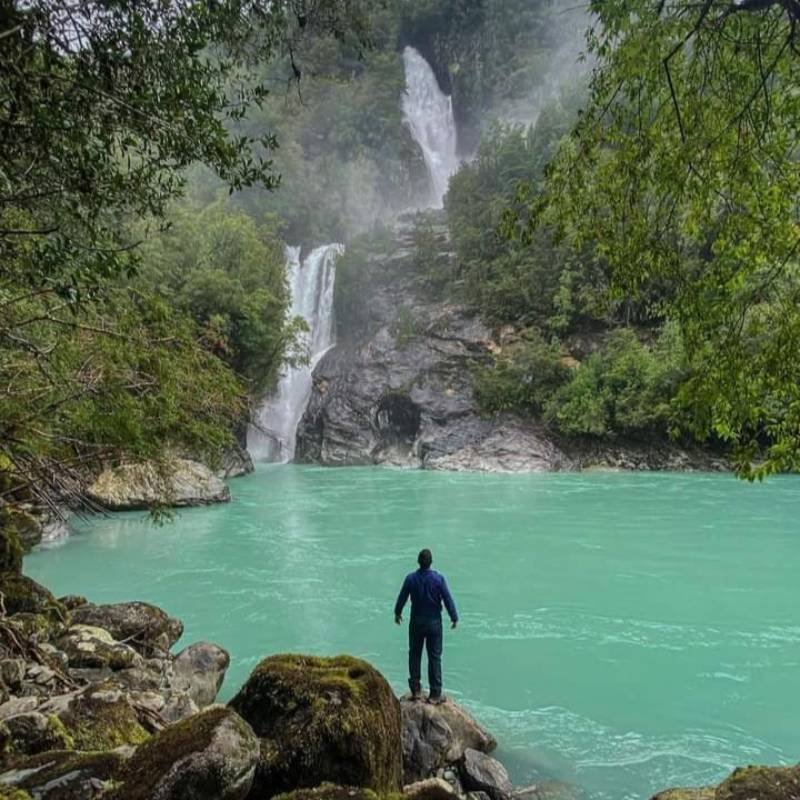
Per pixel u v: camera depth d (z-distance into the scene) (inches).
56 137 124.2
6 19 108.1
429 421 1337.4
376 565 519.8
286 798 126.8
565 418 1232.2
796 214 151.4
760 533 634.2
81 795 117.1
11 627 238.8
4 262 137.9
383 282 1668.3
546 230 1464.1
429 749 217.8
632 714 271.0
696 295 164.7
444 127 2736.2
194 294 1037.8
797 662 324.8
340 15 184.5
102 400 239.8
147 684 237.5
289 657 186.2
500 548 578.9
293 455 1501.0
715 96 161.8
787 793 136.1
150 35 127.6
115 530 637.3
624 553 558.3
